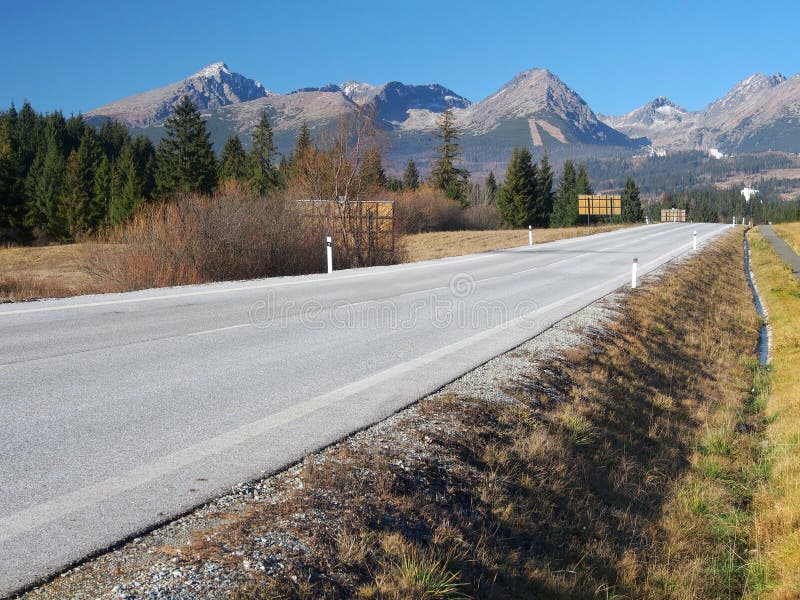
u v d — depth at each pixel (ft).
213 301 39.04
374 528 13.12
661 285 60.23
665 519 19.58
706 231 188.34
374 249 81.51
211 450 15.57
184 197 62.03
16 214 225.76
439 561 12.70
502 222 294.66
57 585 9.88
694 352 41.14
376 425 18.43
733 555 18.94
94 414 17.65
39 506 12.26
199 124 221.87
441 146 292.20
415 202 227.61
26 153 297.94
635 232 180.34
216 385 21.04
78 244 184.96
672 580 16.62
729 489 23.20
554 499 17.93
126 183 226.58
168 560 10.78
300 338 29.30
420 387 22.38
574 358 29.96
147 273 52.42
